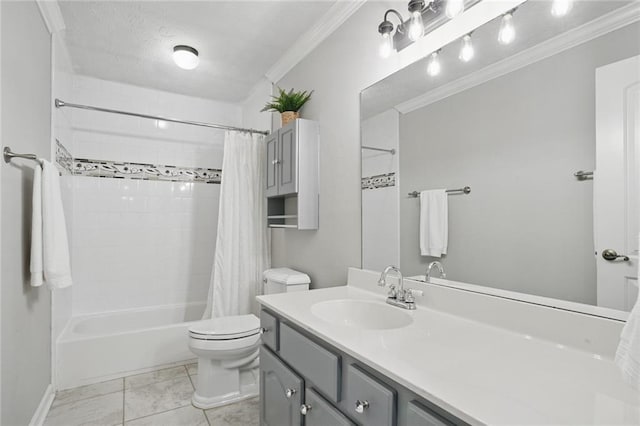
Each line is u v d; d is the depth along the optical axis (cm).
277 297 160
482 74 125
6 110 138
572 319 96
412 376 78
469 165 130
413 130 154
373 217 177
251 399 213
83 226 300
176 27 226
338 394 105
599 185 94
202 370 209
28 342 166
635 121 87
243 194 288
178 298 339
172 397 214
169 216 338
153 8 205
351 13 197
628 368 57
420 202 150
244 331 207
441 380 76
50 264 161
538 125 108
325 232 220
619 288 90
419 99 151
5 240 136
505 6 119
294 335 130
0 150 131
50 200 162
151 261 328
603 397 69
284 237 276
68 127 273
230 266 279
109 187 311
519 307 109
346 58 201
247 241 286
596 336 92
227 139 286
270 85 302
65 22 219
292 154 225
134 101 323
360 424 97
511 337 106
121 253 315
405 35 157
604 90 93
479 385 74
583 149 97
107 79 310
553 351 94
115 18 214
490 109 122
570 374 79
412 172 154
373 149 178
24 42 162
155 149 332
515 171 114
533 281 109
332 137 213
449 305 132
